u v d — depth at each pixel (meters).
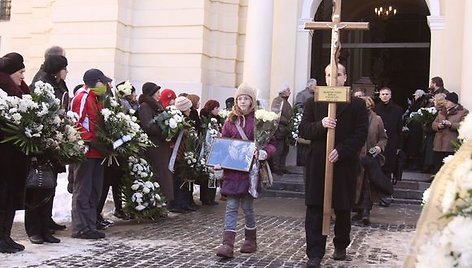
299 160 11.38
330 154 5.16
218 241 6.52
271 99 12.95
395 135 9.74
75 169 6.37
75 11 13.63
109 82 6.91
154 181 7.71
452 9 11.91
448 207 2.14
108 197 9.46
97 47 13.44
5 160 5.30
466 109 10.34
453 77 11.82
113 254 5.61
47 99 5.43
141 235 6.70
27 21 16.94
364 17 17.56
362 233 7.38
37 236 5.91
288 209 9.34
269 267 5.36
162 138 7.73
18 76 5.62
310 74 13.21
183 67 13.30
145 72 13.56
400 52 17.19
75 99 6.36
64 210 7.81
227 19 13.53
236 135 5.93
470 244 2.01
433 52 12.04
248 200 5.92
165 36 13.46
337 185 5.36
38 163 5.69
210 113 9.66
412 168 11.86
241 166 5.68
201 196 9.59
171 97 8.97
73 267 5.02
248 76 12.55
